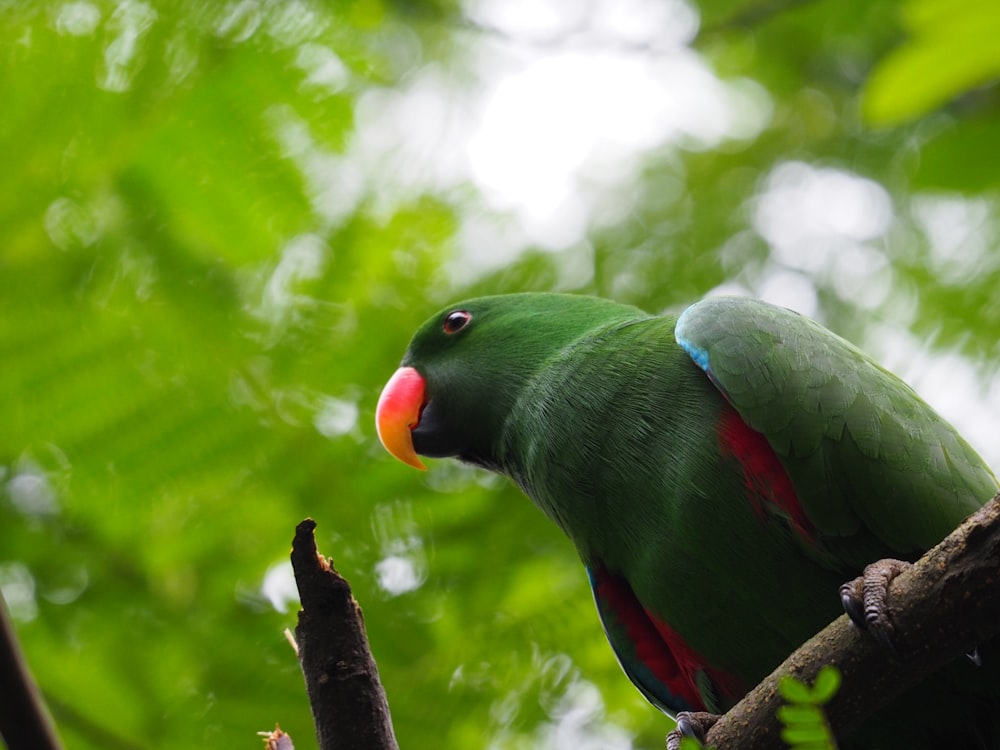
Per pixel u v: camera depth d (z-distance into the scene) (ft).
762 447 23.93
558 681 29.37
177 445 29.19
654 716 30.66
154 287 29.86
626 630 27.30
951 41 15.94
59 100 28.50
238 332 30.12
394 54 32.91
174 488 29.32
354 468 30.22
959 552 17.99
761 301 26.11
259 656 29.45
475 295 33.30
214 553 30.04
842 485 23.18
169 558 29.86
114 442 28.96
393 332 31.22
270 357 30.27
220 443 29.37
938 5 15.83
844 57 41.24
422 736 28.60
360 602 29.22
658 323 26.99
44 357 28.99
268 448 29.68
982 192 24.35
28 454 29.14
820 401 23.50
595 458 25.86
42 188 28.86
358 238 30.40
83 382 28.99
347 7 29.81
